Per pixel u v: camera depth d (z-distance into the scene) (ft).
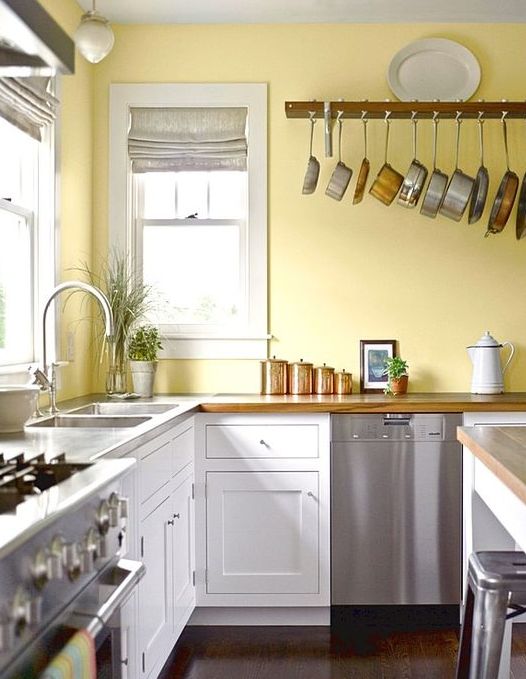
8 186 11.05
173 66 13.92
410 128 13.87
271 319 13.96
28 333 11.50
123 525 6.16
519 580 6.86
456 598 11.95
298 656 10.91
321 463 11.97
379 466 11.97
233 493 12.03
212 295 14.19
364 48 13.88
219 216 14.16
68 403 11.95
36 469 5.74
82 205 13.33
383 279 13.94
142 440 8.21
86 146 13.55
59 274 12.04
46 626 4.55
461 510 11.95
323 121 13.92
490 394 13.32
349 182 13.83
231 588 11.97
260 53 13.93
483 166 12.98
